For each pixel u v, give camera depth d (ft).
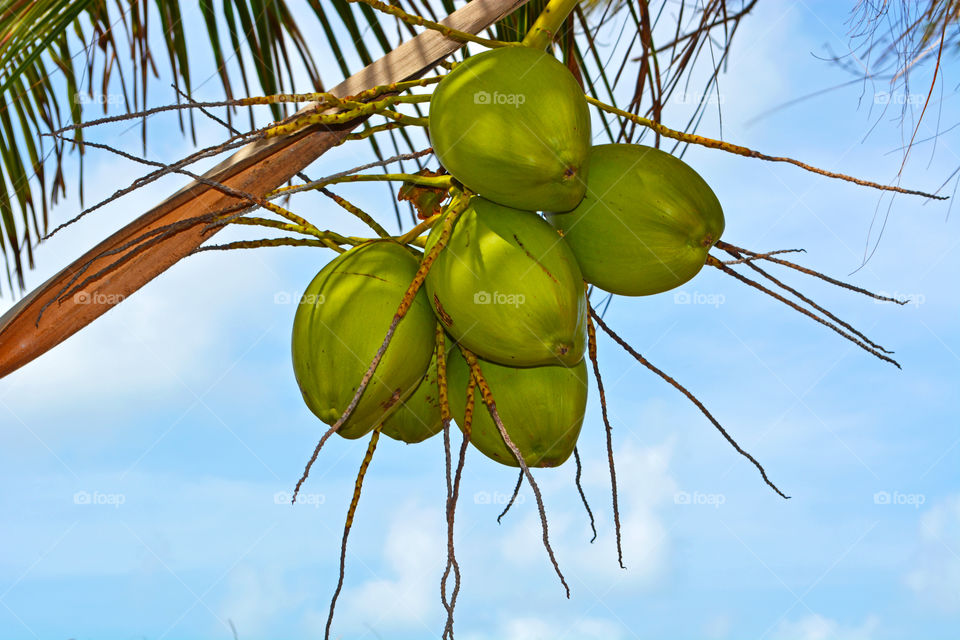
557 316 7.07
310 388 7.31
